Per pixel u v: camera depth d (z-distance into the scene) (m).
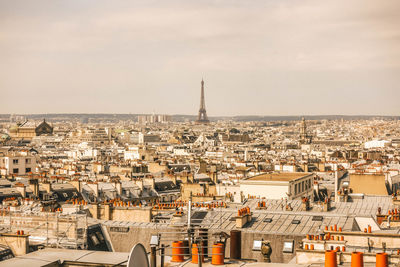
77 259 55.28
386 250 84.25
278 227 103.94
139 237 107.38
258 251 98.12
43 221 108.12
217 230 101.81
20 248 97.50
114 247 107.81
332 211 137.50
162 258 55.12
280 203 143.75
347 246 87.38
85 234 104.81
